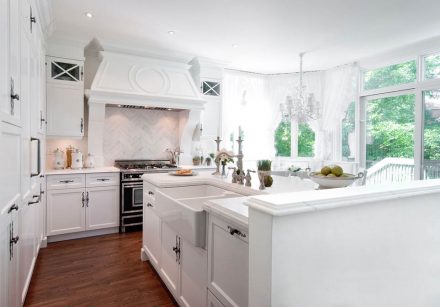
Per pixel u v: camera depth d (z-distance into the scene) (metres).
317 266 1.01
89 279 2.61
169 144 4.91
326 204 0.98
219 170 2.87
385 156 4.64
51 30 3.39
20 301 1.89
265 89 5.77
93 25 3.40
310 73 5.49
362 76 4.96
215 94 4.94
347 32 3.64
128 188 3.96
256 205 0.95
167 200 2.16
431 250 1.37
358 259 1.12
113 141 4.47
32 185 2.28
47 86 3.66
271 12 3.08
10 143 1.52
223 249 1.51
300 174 3.83
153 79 4.27
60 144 4.13
